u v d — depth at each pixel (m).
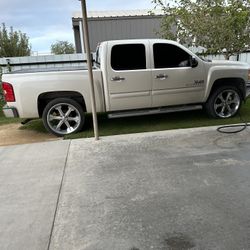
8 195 3.48
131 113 6.10
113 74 5.73
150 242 2.50
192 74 6.11
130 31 14.13
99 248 2.46
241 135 5.24
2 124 7.36
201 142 4.96
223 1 8.42
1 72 9.75
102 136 5.68
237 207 2.95
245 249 2.36
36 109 5.69
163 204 3.07
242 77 6.47
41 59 10.38
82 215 2.96
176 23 9.13
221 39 8.52
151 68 5.90
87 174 3.94
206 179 3.59
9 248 2.53
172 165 4.07
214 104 6.46
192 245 2.44
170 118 6.92
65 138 5.74
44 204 3.22
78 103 5.93
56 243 2.56
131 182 3.62
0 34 17.25
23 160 4.61
